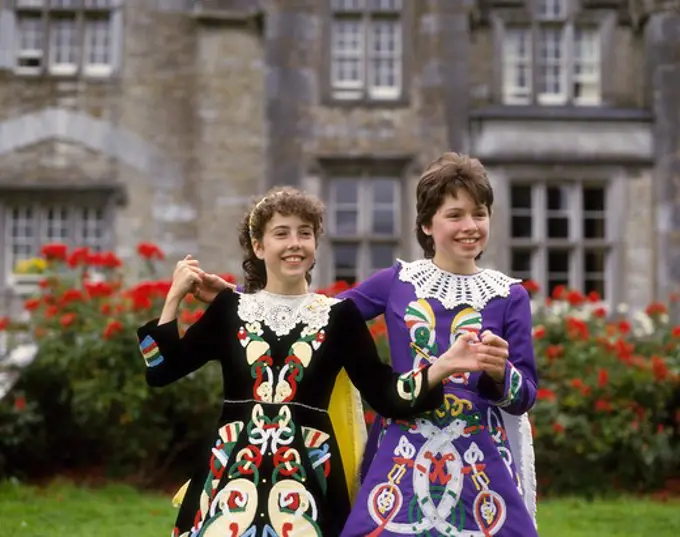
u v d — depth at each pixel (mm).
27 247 12406
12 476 7707
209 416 7684
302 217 3262
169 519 6055
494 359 2965
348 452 3271
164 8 12625
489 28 12844
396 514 3018
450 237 3250
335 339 3217
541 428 7320
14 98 12469
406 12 12625
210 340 3320
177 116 12516
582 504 6961
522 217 12617
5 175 12367
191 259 3453
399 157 12383
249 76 12602
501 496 3049
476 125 12453
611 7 12859
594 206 12695
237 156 12469
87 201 12359
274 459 3064
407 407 3035
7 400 7605
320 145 12461
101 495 7094
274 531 2988
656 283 12344
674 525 6004
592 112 12508
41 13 12672
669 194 12383
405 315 3273
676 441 7852
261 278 3490
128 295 7844
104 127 12445
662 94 12484
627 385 7484
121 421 7414
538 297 12289
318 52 12555
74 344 7734
